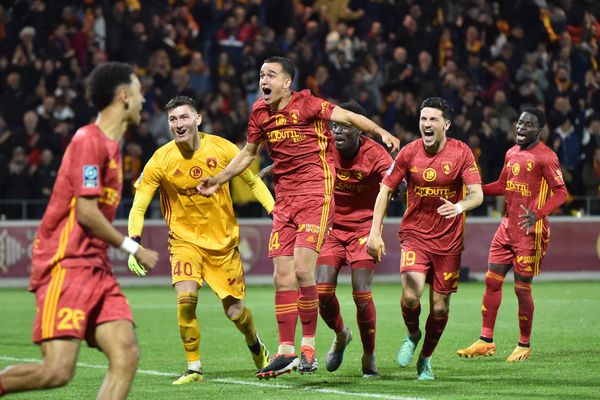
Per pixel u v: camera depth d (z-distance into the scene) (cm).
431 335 1134
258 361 1222
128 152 2689
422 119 1126
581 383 1089
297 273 1070
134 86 768
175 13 3123
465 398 980
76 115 2777
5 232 2664
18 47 2914
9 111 2780
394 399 974
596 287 2642
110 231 739
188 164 1157
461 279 2802
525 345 1319
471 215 2961
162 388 1082
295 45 3095
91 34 3017
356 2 3316
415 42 3161
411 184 1152
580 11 3456
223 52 3048
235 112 2841
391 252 2827
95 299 739
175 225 1171
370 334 1155
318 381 1125
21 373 724
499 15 3350
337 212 1183
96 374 1207
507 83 3117
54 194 748
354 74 2958
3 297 2408
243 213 2781
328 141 1091
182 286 1143
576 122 3011
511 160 1388
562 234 2888
